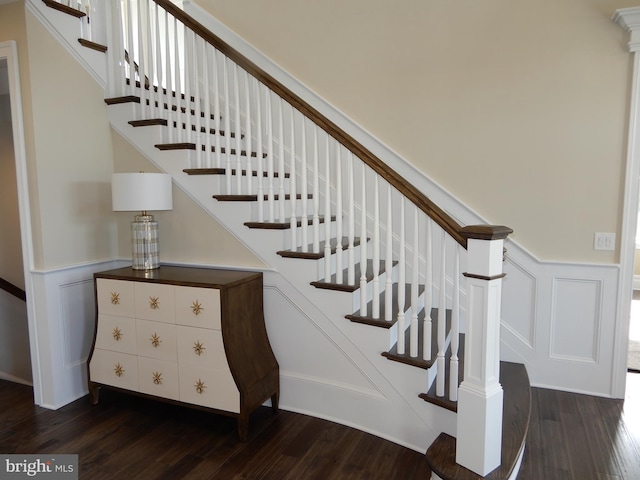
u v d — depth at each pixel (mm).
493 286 1855
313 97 3500
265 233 2709
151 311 2594
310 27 3506
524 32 2943
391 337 2439
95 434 2502
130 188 2613
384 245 3322
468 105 3113
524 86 2971
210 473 2150
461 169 3164
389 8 3268
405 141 3287
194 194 2893
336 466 2205
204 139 3182
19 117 2645
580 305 2969
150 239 2842
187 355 2518
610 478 2107
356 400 2535
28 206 2699
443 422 2238
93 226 3039
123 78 3096
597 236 2902
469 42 3078
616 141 2809
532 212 3027
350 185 2438
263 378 2586
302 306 2650
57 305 2799
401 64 3264
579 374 3002
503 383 2762
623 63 2752
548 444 2387
